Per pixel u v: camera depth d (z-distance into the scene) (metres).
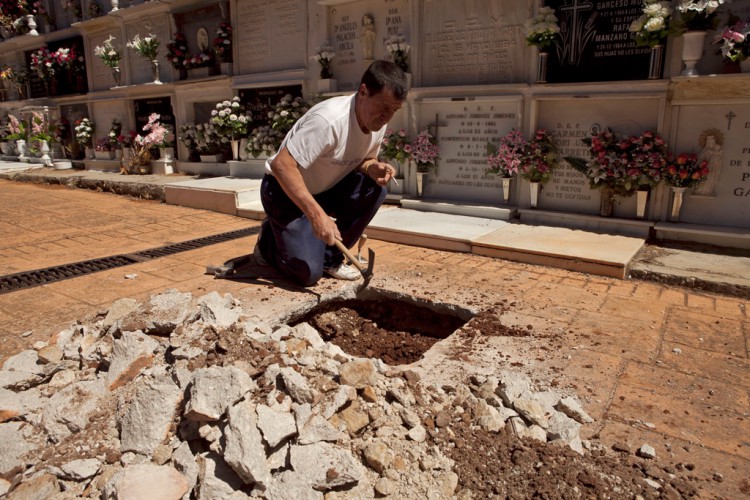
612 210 5.16
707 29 4.39
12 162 12.79
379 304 3.74
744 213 4.62
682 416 2.21
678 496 1.73
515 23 5.58
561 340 2.92
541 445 1.96
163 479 1.73
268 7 7.89
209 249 4.93
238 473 1.74
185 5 9.09
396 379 2.23
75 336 2.74
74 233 5.65
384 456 1.85
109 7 10.98
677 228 4.74
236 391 1.94
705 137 4.65
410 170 6.47
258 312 3.14
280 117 7.55
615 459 1.92
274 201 3.45
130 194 8.26
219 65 9.09
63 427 2.00
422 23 6.18
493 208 5.66
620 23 4.93
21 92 13.50
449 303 3.45
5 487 1.77
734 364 2.68
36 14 12.61
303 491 1.71
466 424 2.06
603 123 5.14
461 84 6.06
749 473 1.87
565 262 4.27
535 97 5.36
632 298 3.63
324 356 2.33
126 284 3.85
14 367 2.41
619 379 2.51
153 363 2.30
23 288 3.79
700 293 3.75
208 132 8.75
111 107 10.99
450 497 1.76
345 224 3.72
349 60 7.11
